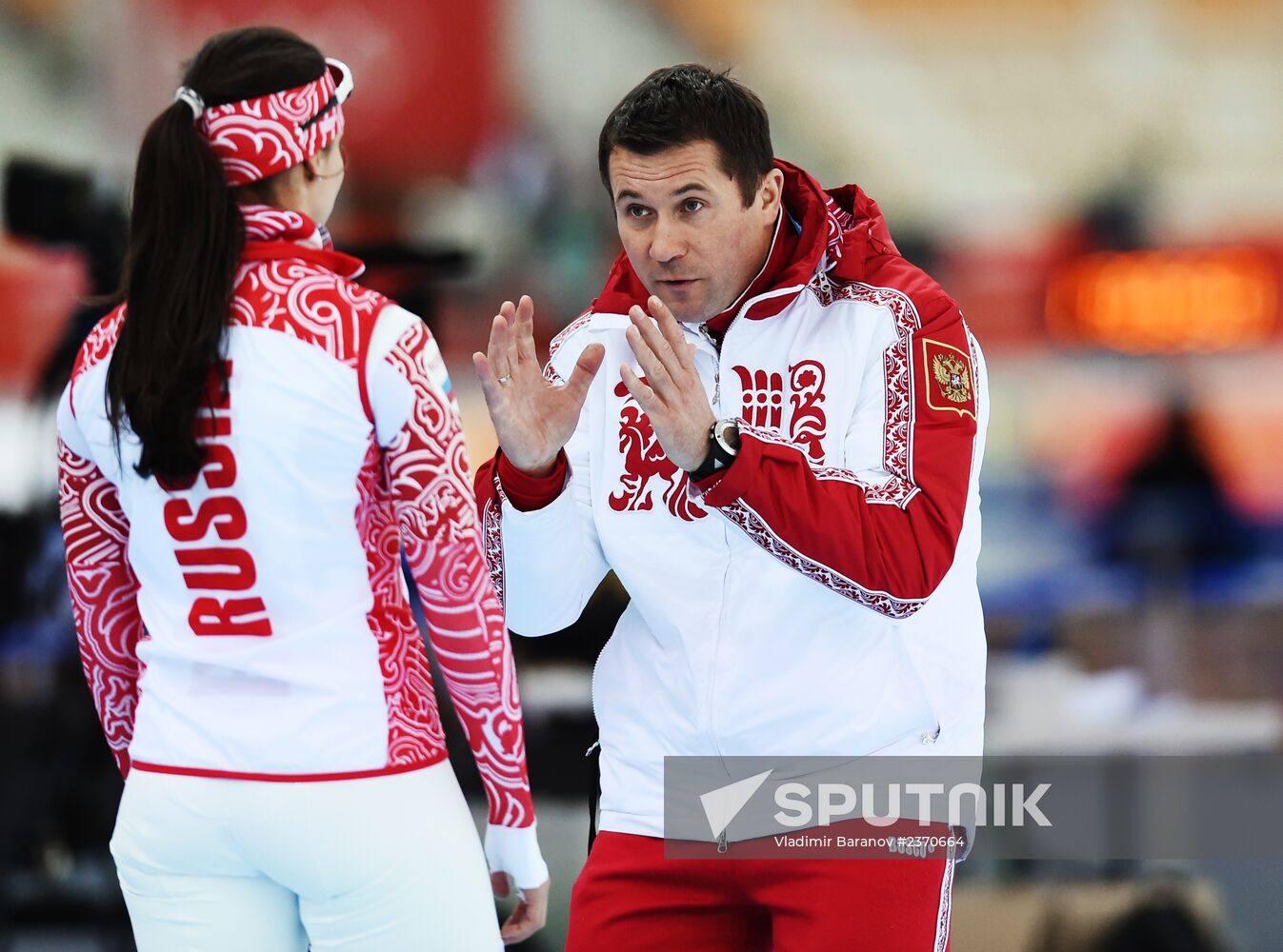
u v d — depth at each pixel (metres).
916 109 21.59
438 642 6.37
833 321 6.91
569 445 7.24
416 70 19.78
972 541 7.02
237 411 5.92
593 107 20.50
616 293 7.25
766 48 21.34
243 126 5.99
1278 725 12.13
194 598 6.12
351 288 6.08
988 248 21.50
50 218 12.72
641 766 7.07
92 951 11.95
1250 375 20.80
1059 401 20.89
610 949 7.14
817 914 6.71
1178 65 21.30
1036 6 21.33
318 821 6.00
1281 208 21.08
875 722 6.72
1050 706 12.48
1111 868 11.92
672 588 6.90
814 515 6.20
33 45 19.16
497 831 6.69
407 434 6.07
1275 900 11.62
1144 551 18.75
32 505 13.39
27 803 12.64
